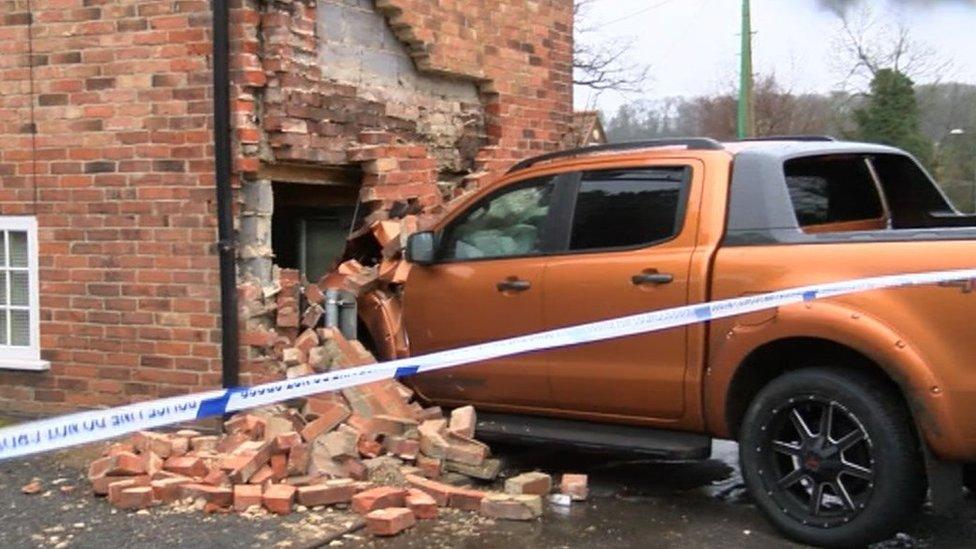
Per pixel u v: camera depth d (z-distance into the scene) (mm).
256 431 6035
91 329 7160
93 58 7012
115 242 7051
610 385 5750
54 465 6254
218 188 6719
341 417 6109
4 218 7363
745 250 5316
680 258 5500
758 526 5367
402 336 6863
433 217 7605
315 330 6918
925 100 47531
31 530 5125
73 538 5016
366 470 5812
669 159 5750
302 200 8281
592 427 6004
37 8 7141
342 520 5305
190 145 6793
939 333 4648
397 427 6160
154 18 6828
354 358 6664
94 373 7172
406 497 5457
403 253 7023
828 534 4938
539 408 6164
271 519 5301
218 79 6652
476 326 6348
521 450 7000
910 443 4785
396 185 7723
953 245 4672
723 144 5719
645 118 46438
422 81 8539
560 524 5379
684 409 5523
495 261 6312
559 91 9977
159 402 4871
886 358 4734
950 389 4621
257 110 6918
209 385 6832
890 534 4871
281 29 6953
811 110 49531
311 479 5715
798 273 5086
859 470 4875
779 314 5055
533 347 5617
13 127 7270
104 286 7102
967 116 46469
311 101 7227
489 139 9203
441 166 8734
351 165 7723
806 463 5016
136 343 7027
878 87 47375
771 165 5422
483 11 8953
